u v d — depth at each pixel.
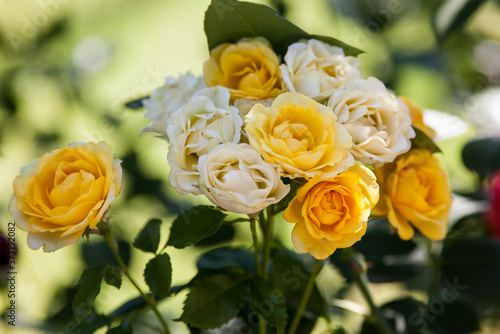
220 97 0.64
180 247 0.65
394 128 0.65
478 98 0.91
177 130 0.63
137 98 0.77
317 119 0.62
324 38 0.68
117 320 0.72
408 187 0.66
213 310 0.66
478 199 0.83
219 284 0.67
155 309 0.69
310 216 0.61
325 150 0.61
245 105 0.65
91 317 0.70
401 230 0.65
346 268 0.76
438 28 0.85
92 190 0.61
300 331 0.72
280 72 0.66
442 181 0.68
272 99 0.65
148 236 0.67
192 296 0.66
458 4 0.84
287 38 0.68
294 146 0.61
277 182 0.61
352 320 0.90
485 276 0.76
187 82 0.69
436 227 0.67
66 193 0.61
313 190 0.62
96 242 0.95
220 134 0.63
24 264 0.94
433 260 0.79
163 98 0.70
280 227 0.91
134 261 0.96
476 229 0.83
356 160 0.66
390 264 0.77
